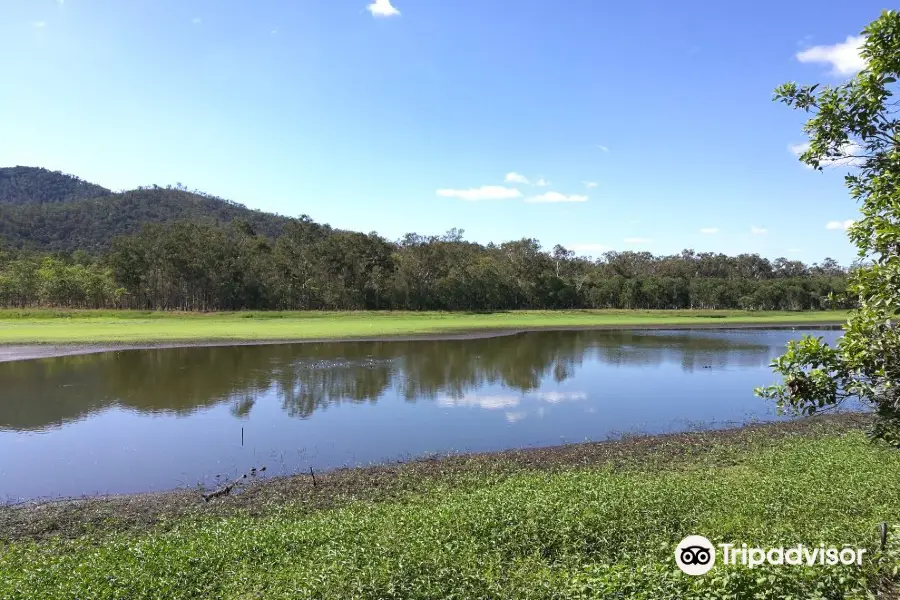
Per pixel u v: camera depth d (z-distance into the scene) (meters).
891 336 5.05
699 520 10.09
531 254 112.25
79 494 14.80
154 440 19.59
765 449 17.16
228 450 18.53
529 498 11.37
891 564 7.22
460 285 97.94
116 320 67.19
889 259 5.36
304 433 20.52
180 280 90.25
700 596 6.77
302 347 45.75
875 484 11.77
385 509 11.87
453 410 24.34
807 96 6.40
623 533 9.66
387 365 36.69
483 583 7.95
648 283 113.44
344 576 8.03
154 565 8.92
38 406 24.42
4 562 9.47
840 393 5.64
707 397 27.53
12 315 70.06
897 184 5.70
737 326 75.56
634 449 17.94
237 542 9.84
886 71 5.57
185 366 35.03
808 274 146.38
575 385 30.61
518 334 62.34
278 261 93.69
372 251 100.56
